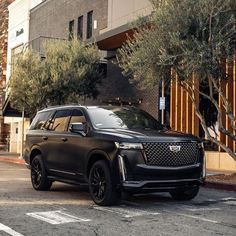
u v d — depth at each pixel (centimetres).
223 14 1276
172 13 1291
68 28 3011
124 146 909
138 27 1484
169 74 1405
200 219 839
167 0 1312
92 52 2273
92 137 990
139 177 902
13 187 1278
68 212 891
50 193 1159
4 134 4425
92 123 1023
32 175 1240
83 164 1015
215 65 1269
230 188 1289
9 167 2136
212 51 1246
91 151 984
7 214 866
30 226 765
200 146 989
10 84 2291
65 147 1088
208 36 1283
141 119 1084
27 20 3781
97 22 2662
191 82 1420
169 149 930
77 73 2195
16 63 2316
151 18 1367
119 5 2377
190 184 961
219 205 1009
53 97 2230
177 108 2012
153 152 918
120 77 2370
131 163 902
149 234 712
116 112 1080
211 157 1870
